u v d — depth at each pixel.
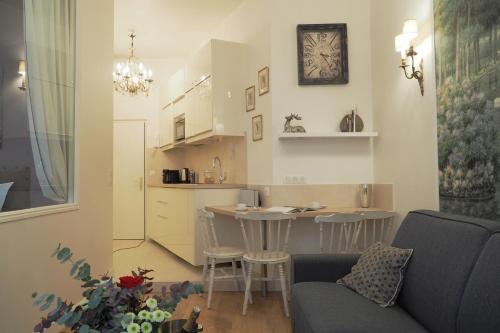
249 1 4.18
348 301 1.93
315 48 3.68
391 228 3.18
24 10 2.26
